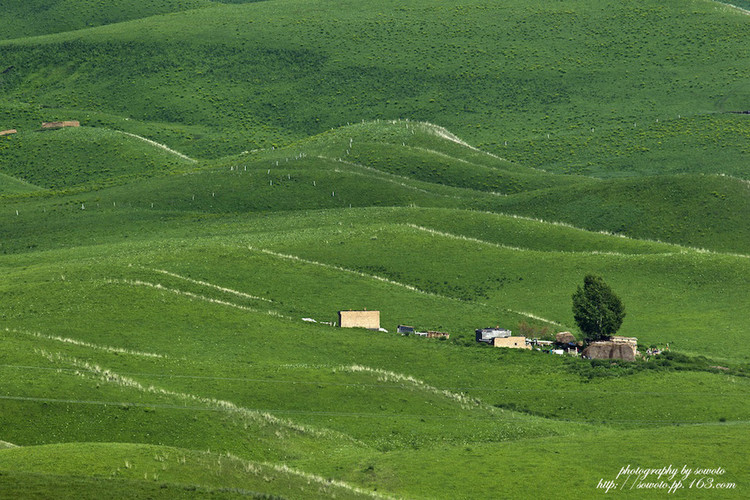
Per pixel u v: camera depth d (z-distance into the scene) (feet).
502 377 523.29
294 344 555.69
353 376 474.90
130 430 365.20
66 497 257.34
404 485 341.00
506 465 360.28
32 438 351.05
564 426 437.17
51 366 427.33
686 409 464.24
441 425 425.28
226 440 368.07
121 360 472.85
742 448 375.86
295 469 351.46
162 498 264.72
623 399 480.23
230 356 524.93
